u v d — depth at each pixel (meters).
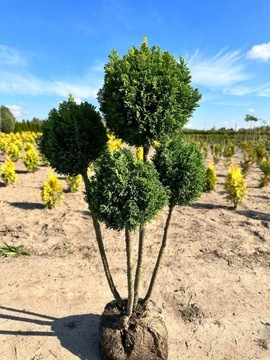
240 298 4.43
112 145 14.22
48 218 7.84
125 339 3.18
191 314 4.07
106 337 3.22
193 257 5.66
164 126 2.71
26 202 9.37
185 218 7.93
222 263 5.46
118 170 2.50
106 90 2.73
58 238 6.49
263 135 33.50
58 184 8.75
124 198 2.52
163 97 2.66
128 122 2.68
